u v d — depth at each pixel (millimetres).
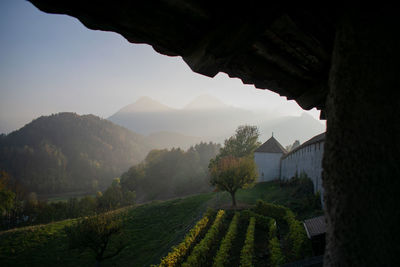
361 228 1482
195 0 1891
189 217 30641
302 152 34500
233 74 2902
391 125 1474
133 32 2166
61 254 24797
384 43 1546
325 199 1788
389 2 1570
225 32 2023
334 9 1900
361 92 1602
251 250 14891
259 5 1848
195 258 14055
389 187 1427
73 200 68438
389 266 1356
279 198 30719
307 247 13031
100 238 18875
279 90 3160
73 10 1860
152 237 27047
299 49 2482
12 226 63344
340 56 1745
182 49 2436
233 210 27703
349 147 1617
